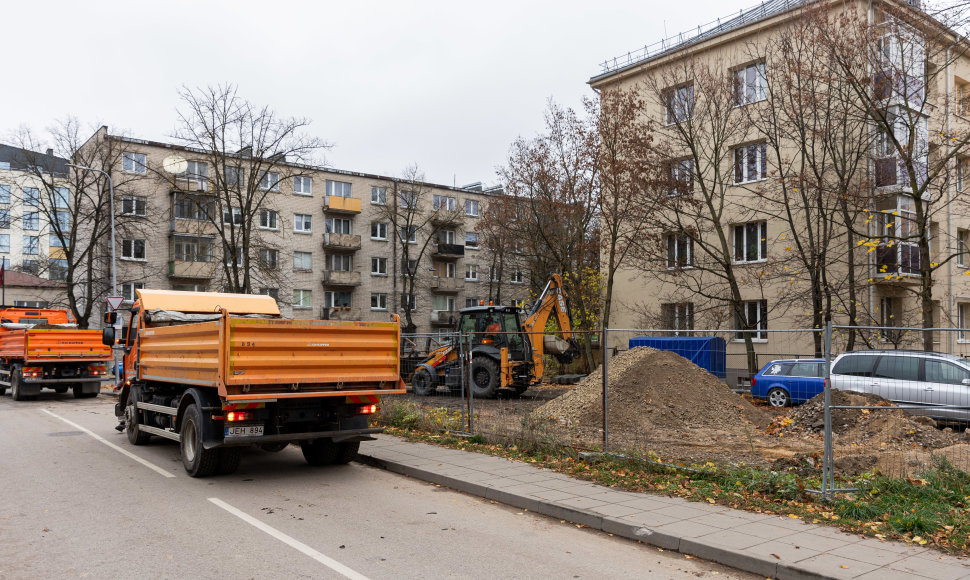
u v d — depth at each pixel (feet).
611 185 74.49
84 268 128.47
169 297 35.47
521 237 94.32
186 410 28.12
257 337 25.40
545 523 20.74
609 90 77.10
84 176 113.09
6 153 155.33
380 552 17.62
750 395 39.75
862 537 17.78
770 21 73.77
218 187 111.24
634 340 49.06
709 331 28.99
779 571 15.58
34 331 64.49
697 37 82.79
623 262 82.38
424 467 28.07
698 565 16.75
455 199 181.68
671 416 36.27
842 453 27.86
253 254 121.49
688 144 70.08
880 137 62.39
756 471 23.85
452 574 15.94
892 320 72.43
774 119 64.08
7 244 183.73
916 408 24.21
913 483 21.36
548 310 61.26
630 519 19.70
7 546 18.01
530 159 84.02
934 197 69.67
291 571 16.03
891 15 54.13
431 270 177.17
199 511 21.99
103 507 22.49
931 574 14.90
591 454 28.45
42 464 30.55
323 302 157.58
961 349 36.94
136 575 15.70
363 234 164.76
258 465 30.86
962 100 65.05
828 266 69.62
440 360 57.41
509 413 36.22
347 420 28.81
